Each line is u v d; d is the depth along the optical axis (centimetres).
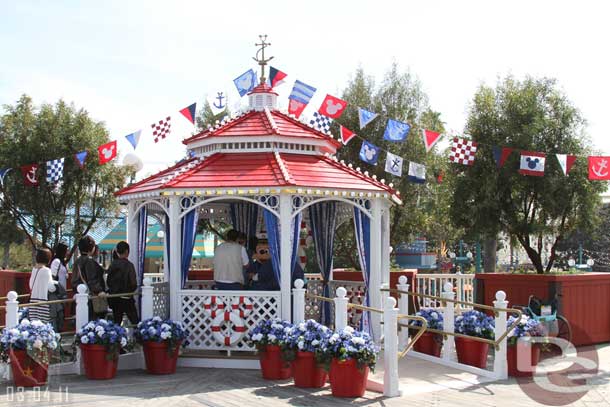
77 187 1642
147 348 894
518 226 1344
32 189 1595
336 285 1174
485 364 957
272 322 878
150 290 948
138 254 1074
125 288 974
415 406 720
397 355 780
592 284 1187
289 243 946
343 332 774
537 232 1315
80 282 995
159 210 1160
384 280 1130
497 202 1309
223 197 964
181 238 981
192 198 979
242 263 1000
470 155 1085
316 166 1038
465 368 924
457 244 3419
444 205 1490
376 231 1040
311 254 2078
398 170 1112
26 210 1622
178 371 914
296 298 910
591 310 1182
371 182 1045
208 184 953
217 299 948
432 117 1800
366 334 782
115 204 1698
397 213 1738
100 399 750
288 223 948
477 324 953
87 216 1705
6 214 1636
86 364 865
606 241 3262
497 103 1350
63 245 1096
